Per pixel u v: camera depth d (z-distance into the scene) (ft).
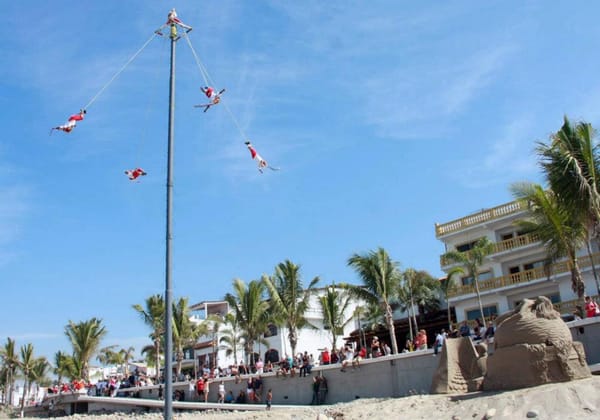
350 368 102.47
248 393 116.67
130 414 128.36
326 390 104.73
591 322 74.38
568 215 76.43
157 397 143.54
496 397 51.11
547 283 139.85
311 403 107.76
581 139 72.54
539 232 94.68
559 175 72.02
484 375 65.05
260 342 171.01
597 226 71.00
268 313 145.28
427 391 90.84
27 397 300.20
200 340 220.02
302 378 110.63
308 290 145.59
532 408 45.50
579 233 89.04
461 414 50.49
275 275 144.56
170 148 54.54
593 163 71.67
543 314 57.98
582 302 89.61
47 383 290.76
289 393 112.27
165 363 48.49
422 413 56.44
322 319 193.67
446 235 162.91
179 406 123.03
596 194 70.18
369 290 122.93
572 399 45.21
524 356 55.77
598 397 44.73
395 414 60.03
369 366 99.91
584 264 133.59
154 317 172.14
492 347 82.07
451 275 142.31
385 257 122.21
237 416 88.79
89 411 151.12
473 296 150.92
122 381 170.09
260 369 122.01
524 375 55.57
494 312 148.46
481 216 156.76
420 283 151.23
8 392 263.70
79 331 204.54
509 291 145.48
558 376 54.19
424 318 161.17
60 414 163.94
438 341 90.53
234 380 123.34
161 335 176.65
